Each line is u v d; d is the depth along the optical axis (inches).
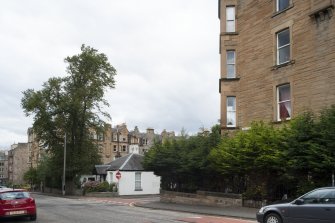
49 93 2269.9
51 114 2265.0
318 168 741.9
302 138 781.9
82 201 1509.6
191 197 1203.2
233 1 1254.9
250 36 1167.6
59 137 2353.6
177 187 1339.8
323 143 753.6
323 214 520.4
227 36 1237.1
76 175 2367.1
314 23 949.8
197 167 1123.3
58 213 912.9
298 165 770.2
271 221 581.6
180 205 1152.8
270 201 923.4
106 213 908.6
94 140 2401.6
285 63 1025.5
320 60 925.2
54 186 2694.4
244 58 1185.4
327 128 742.5
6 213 735.7
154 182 2290.8
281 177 864.9
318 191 542.0
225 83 1214.3
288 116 1019.3
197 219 769.6
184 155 1216.8
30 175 3373.5
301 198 552.1
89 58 2310.5
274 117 1047.6
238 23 1225.4
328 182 767.1
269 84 1076.5
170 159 1296.8
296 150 784.3
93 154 2359.7
